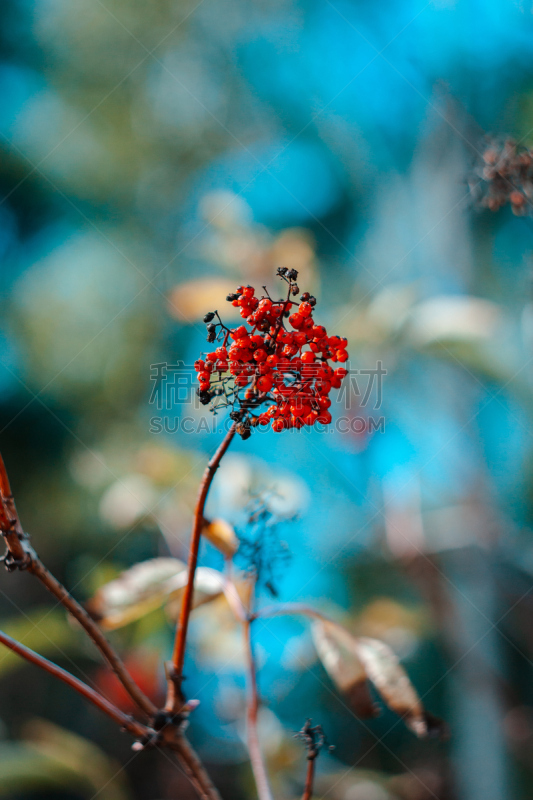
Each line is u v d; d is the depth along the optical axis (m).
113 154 1.60
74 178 1.56
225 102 1.66
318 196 1.62
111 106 1.60
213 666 1.15
